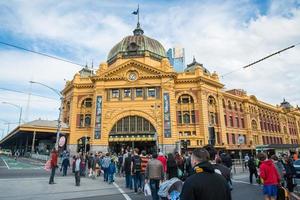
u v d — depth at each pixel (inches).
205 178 138.5
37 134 2142.0
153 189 427.2
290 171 571.2
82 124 1934.1
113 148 1791.3
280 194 350.6
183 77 1876.2
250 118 2368.4
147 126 1732.3
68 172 1072.2
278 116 2999.5
